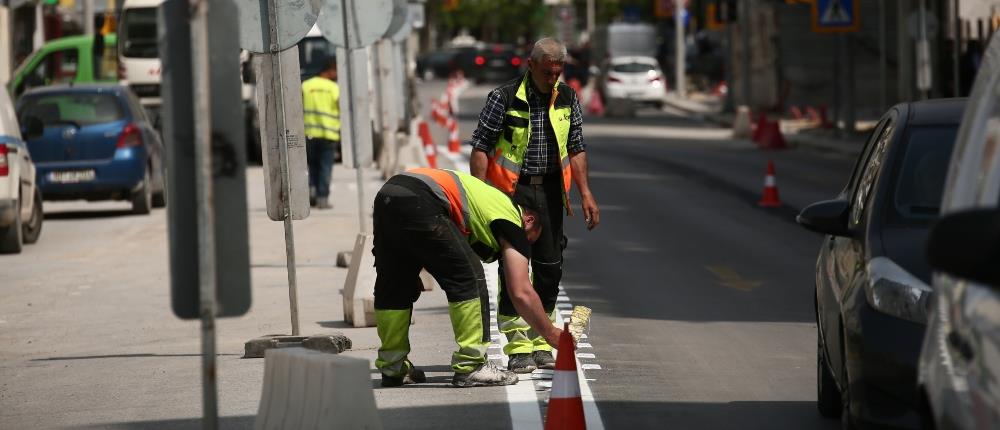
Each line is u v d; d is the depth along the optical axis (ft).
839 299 54.95
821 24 266.36
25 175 144.97
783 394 69.97
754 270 119.34
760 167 239.91
